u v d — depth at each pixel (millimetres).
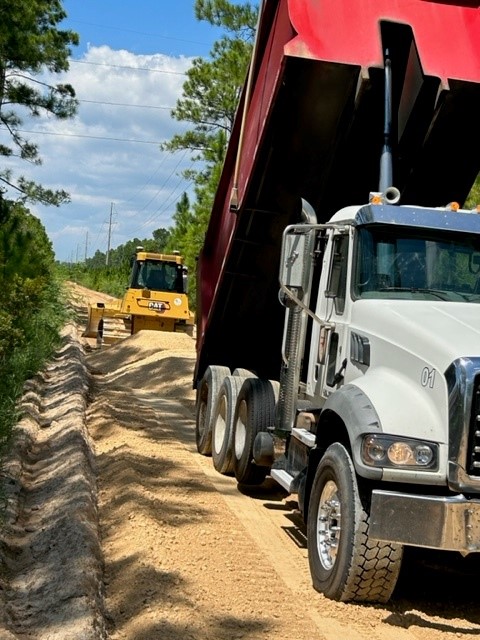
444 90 8242
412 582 6832
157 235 72812
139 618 5465
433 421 5711
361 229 6992
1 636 4660
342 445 6238
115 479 9133
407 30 8625
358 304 6781
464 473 5504
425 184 9305
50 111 24781
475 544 5461
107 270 63031
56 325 25031
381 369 6328
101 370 23531
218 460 10227
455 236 6996
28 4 22281
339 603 6074
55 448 10219
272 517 8469
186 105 30031
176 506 8406
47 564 6188
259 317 10500
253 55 9305
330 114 8500
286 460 8039
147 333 26234
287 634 5465
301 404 7855
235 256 9719
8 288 15117
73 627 5039
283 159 8820
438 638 5629
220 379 11000
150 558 6609
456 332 5969
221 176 10344
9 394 12250
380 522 5605
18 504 7895
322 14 8266
